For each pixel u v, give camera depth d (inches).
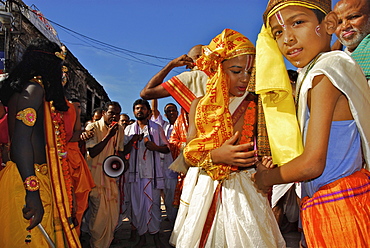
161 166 221.0
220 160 75.0
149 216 189.6
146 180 192.2
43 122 102.0
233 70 80.0
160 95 94.3
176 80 93.0
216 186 79.4
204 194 79.7
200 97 86.0
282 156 62.4
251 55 79.3
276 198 116.9
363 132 56.9
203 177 81.7
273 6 63.1
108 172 180.7
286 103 65.0
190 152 78.9
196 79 93.3
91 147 188.5
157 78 93.7
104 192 186.5
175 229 85.4
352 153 58.1
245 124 80.8
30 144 92.1
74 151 145.9
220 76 79.2
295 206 188.5
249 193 78.1
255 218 75.9
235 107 82.6
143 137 202.1
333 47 107.8
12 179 95.1
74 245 99.2
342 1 90.9
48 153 99.8
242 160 72.4
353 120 58.0
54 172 99.6
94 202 183.6
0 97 96.6
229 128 78.6
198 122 79.3
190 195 84.0
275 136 64.1
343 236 55.5
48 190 99.0
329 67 56.1
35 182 90.7
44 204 96.7
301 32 60.7
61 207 98.9
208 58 79.6
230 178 79.5
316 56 61.9
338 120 58.2
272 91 66.0
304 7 60.4
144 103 209.0
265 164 68.5
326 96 55.9
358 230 54.9
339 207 56.3
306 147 56.5
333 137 58.3
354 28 89.0
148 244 199.3
